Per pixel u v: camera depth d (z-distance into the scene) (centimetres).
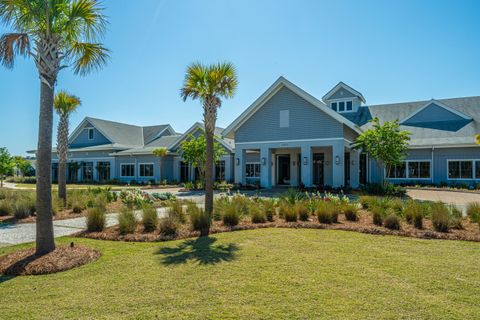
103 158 3747
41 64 621
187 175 3488
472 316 368
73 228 952
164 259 599
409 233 795
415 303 400
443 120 2689
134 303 407
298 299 413
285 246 687
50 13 617
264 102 2330
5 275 525
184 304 402
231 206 988
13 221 1064
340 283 466
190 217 913
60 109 1456
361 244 702
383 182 1992
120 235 814
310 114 2214
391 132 1855
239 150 2411
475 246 684
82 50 725
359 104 3120
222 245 703
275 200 1248
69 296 432
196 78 1082
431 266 544
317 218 1003
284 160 2725
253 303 403
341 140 2123
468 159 2317
